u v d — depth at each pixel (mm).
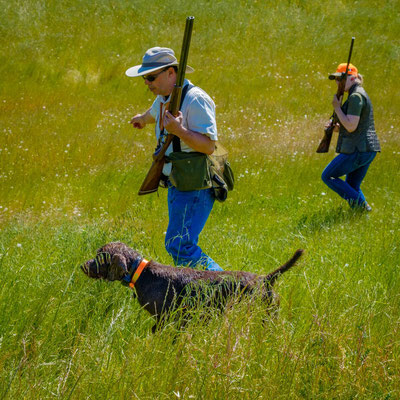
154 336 5488
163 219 11281
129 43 27562
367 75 27984
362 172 12266
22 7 27984
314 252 8625
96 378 4746
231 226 10352
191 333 5336
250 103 23938
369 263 8289
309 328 5578
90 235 8531
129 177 14828
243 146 18531
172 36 28484
